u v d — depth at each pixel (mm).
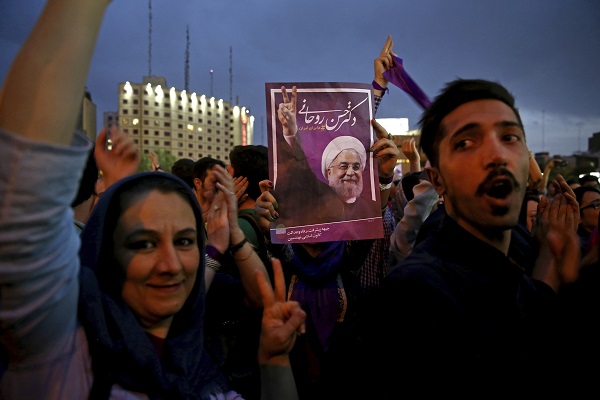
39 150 726
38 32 761
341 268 2184
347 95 1982
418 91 1968
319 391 1979
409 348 979
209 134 108062
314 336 2031
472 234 1057
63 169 759
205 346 1622
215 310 1718
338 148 1959
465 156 1034
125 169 1352
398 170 8469
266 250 2250
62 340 916
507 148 1021
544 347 1033
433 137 1128
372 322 1121
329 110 1966
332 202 1935
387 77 2170
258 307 1705
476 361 949
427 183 2199
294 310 1236
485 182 1000
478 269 1029
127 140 1362
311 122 1948
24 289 788
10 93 740
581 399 1025
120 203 1084
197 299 1220
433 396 953
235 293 1771
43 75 740
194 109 104062
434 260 1046
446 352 952
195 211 1194
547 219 1241
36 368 893
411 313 982
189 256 1122
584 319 1084
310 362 2014
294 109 1938
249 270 1680
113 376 997
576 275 1139
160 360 1115
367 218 1955
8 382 891
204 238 1228
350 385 1915
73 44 764
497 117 1026
